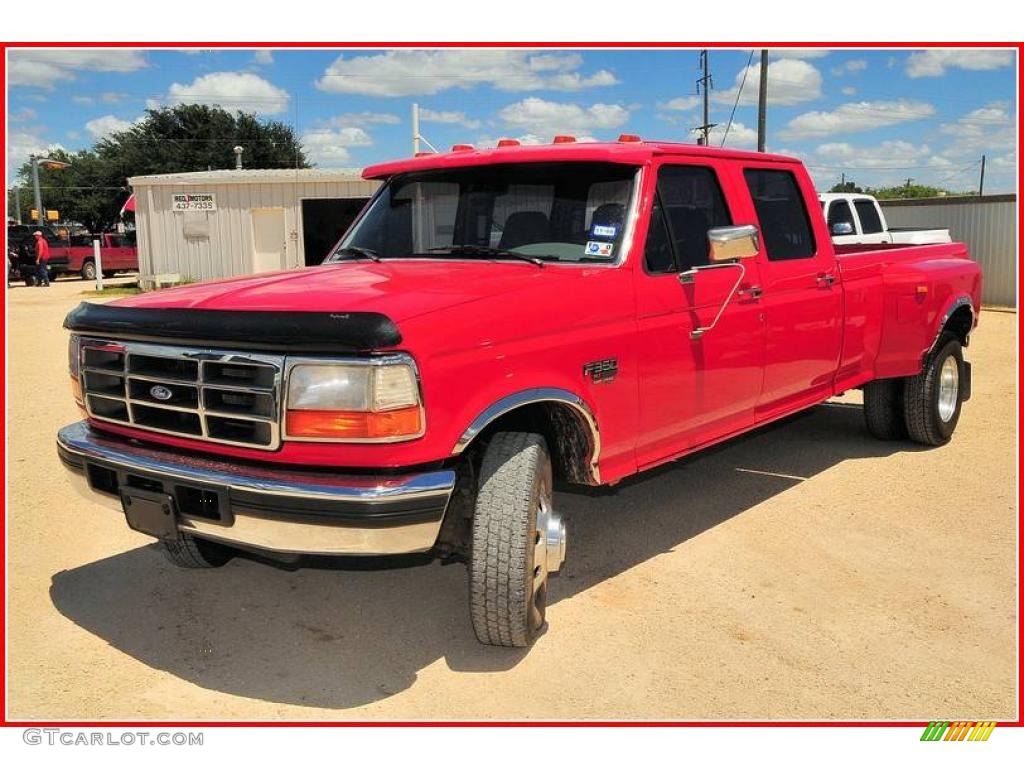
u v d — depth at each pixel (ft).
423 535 10.77
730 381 16.01
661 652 12.52
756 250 13.70
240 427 11.04
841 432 24.77
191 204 78.48
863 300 19.69
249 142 215.51
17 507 18.56
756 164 17.20
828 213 40.47
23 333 48.49
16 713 11.03
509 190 15.06
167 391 11.58
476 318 11.32
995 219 62.18
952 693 11.51
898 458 22.09
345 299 11.25
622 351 13.50
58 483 20.12
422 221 15.83
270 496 10.57
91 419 12.73
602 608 13.88
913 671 12.04
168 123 218.79
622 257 13.88
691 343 14.90
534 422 13.38
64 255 107.86
